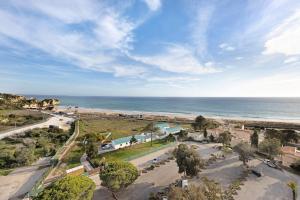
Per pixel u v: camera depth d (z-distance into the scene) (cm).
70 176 2708
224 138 6391
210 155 5438
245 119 14512
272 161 4794
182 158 3738
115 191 3209
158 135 7725
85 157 5322
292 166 4441
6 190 3631
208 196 2472
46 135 7650
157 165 4634
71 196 2275
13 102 17988
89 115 15025
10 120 10500
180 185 3556
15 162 4791
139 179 3897
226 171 4275
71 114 15088
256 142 5862
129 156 5328
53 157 5047
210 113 18850
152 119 13175
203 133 7556
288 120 13950
